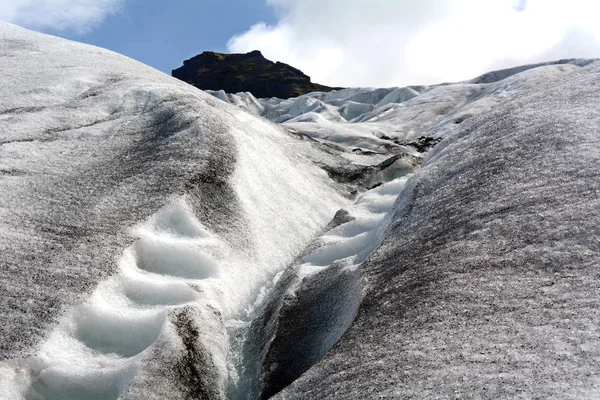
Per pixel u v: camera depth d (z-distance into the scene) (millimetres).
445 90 53781
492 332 4379
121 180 10609
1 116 13133
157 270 8492
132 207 9609
